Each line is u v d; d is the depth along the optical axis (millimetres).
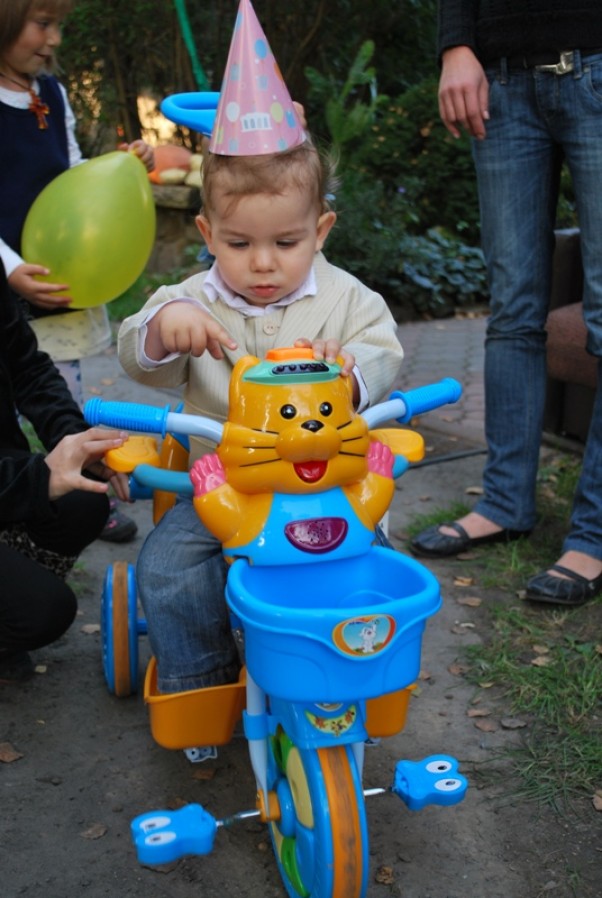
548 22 2502
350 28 7785
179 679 1839
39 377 2344
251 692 1652
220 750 2158
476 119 2645
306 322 1929
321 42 7750
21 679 2408
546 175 2727
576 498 2801
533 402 2957
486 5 2625
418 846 1848
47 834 1880
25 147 2928
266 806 1668
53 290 2857
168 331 1686
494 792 1995
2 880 1755
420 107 8062
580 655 2459
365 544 1607
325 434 1509
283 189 1711
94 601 2822
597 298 2594
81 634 2645
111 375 5145
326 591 1625
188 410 2023
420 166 7984
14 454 2217
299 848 1588
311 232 1798
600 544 2723
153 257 7359
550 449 3969
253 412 1551
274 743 1741
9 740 2174
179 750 2129
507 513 3047
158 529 1936
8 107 2887
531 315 2881
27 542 2283
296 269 1792
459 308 7066
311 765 1505
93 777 2053
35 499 1884
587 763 2059
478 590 2830
